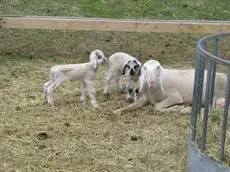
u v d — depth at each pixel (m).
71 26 7.17
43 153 4.77
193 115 4.34
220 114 4.55
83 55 7.57
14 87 6.20
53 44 7.94
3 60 7.15
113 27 7.18
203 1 9.73
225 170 4.01
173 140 5.05
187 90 5.74
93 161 4.67
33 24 7.15
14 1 9.13
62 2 9.30
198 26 7.24
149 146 4.94
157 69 5.66
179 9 9.39
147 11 9.26
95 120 5.44
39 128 5.20
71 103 5.83
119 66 6.01
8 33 8.25
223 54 7.91
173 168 4.60
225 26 7.24
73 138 5.04
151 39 8.37
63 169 4.54
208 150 4.22
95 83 6.51
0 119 5.36
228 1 9.82
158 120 5.50
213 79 4.54
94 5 9.30
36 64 7.07
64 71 5.66
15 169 4.51
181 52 7.89
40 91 6.12
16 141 4.95
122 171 4.54
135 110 5.75
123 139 5.05
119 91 6.20
